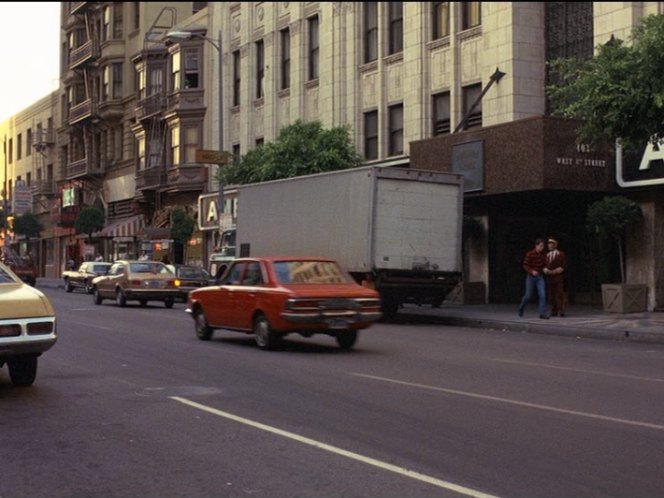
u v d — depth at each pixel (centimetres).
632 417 833
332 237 2089
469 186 2380
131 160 5153
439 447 709
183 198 4547
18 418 838
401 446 713
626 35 2202
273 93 3797
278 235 2295
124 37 5312
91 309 2600
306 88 3578
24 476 627
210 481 609
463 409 878
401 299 2061
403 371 1169
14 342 934
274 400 934
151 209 4978
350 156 2973
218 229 3161
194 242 4278
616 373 1152
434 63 2900
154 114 4653
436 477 616
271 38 3816
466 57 2762
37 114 7094
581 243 2545
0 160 8112
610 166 2222
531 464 650
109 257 5469
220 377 1112
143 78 4897
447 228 2081
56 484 605
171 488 592
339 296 1383
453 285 2073
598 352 1428
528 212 2628
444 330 1903
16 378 1016
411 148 2631
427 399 938
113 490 589
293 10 3647
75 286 4028
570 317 2022
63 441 740
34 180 7125
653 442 723
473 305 2517
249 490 585
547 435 752
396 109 3086
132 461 669
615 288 2122
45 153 6812
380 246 1997
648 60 1494
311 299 1366
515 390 1001
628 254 2255
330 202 2102
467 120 2669
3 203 7250
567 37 2489
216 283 1571
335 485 596
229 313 1511
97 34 5588
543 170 2150
